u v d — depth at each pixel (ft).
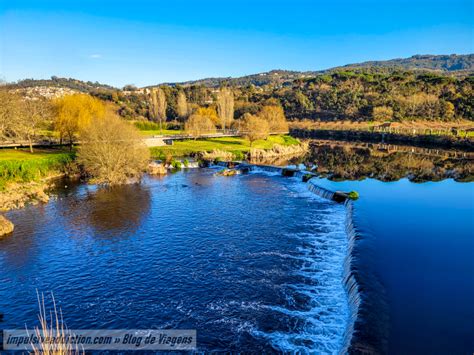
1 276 94.43
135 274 95.14
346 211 150.10
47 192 184.85
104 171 204.74
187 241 117.80
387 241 107.45
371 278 82.74
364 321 65.57
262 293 84.79
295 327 71.56
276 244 114.93
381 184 196.65
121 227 131.75
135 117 604.08
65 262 102.63
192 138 396.37
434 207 147.84
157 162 276.21
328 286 87.71
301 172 227.81
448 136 417.90
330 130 556.10
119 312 77.71
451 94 638.94
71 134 271.69
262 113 516.73
